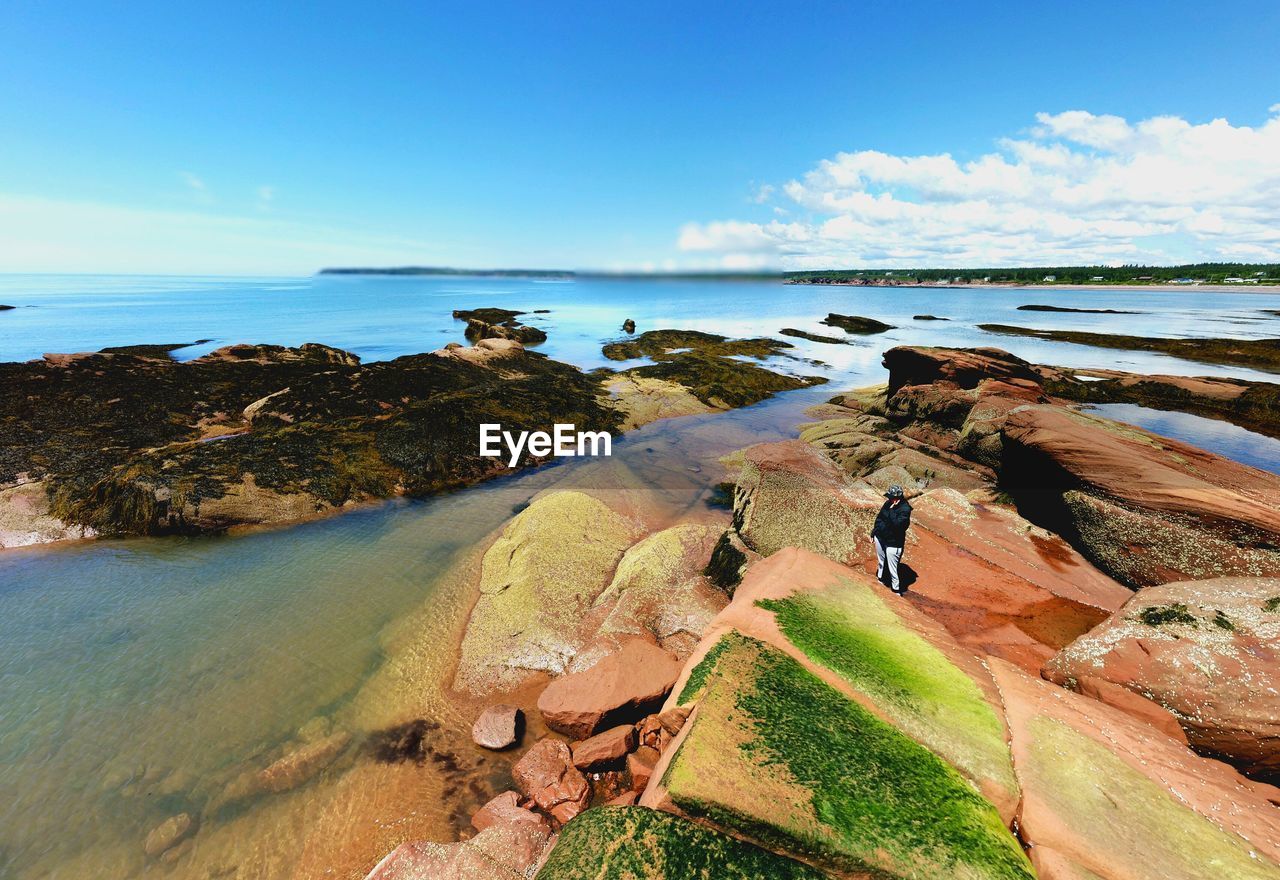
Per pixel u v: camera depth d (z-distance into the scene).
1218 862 5.32
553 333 70.44
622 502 19.73
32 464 19.31
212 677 11.12
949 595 11.67
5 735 9.67
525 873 6.91
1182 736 7.51
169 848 7.99
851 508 13.81
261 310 106.56
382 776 9.14
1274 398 31.00
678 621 11.99
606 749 9.01
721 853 5.48
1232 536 11.16
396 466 21.05
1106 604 11.40
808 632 8.61
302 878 7.64
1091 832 5.64
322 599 13.80
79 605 13.41
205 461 18.77
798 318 98.12
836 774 6.07
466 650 12.09
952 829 5.63
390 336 64.69
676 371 40.88
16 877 7.57
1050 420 16.38
